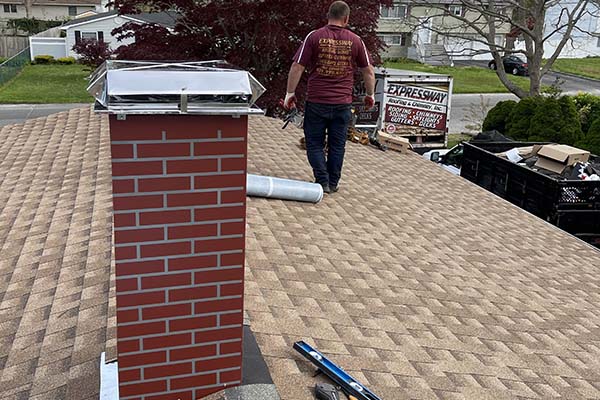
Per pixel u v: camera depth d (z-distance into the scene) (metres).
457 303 4.66
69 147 8.05
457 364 3.64
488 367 3.70
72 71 34.59
